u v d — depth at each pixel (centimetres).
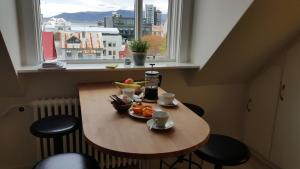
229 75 259
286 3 179
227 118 287
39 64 214
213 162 144
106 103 160
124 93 165
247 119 288
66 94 222
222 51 217
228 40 205
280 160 240
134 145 106
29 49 207
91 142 109
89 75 222
